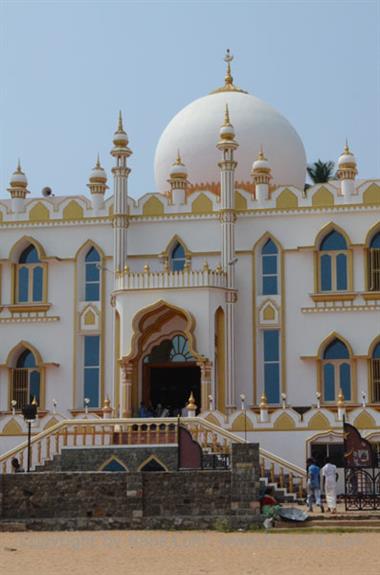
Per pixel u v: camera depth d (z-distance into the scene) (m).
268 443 37.44
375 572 20.06
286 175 48.41
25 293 45.22
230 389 41.84
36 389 44.44
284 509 29.17
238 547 24.17
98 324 44.16
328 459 36.97
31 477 29.28
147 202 44.44
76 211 45.00
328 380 42.44
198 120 48.53
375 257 42.72
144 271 42.16
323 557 22.30
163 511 29.00
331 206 43.09
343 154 43.62
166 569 20.66
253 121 48.28
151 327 43.06
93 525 28.78
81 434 35.94
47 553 23.33
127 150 44.28
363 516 29.06
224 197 43.16
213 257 43.69
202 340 41.19
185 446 30.62
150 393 43.66
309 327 42.72
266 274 43.50
